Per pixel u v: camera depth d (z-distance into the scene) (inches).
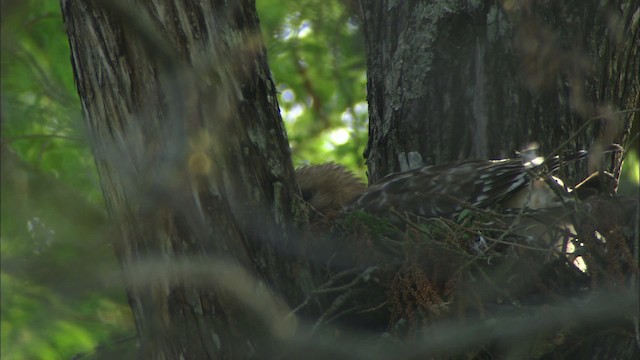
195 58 350.6
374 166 466.0
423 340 357.1
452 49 449.4
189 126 349.1
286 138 371.9
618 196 363.3
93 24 349.7
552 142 434.3
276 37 650.2
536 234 396.8
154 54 347.6
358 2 490.9
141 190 349.1
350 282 378.0
